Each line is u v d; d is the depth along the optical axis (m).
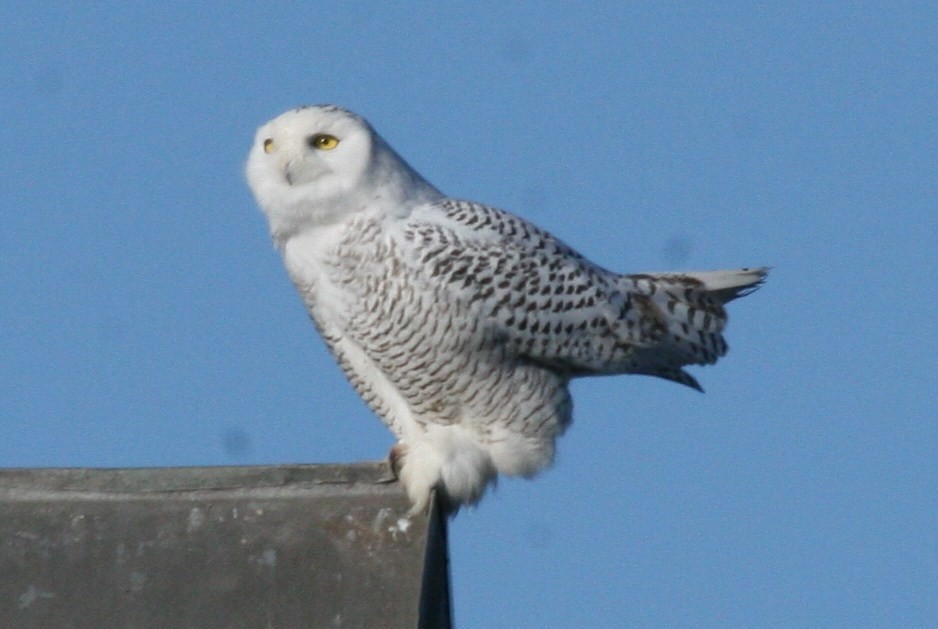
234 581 8.59
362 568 8.70
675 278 12.93
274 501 9.12
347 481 9.27
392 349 11.95
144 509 9.02
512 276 11.86
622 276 12.80
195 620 8.39
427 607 8.77
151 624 8.37
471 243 11.84
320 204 11.74
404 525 9.02
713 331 12.93
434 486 11.62
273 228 12.10
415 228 11.78
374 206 11.81
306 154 11.73
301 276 12.06
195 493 9.15
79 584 8.57
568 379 12.58
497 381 12.01
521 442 12.13
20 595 8.52
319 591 8.54
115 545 8.79
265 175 11.97
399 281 11.71
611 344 12.38
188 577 8.62
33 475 9.17
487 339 11.88
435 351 11.86
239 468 9.24
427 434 12.09
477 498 12.03
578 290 12.15
